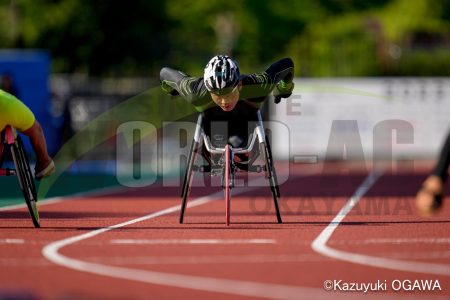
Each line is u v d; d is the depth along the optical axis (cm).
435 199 1127
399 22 9150
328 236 2169
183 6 9644
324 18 10119
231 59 2230
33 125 2306
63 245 2023
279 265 1752
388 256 1859
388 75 7312
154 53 7994
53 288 1532
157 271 1689
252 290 1505
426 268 1719
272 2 10038
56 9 7681
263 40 9962
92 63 7831
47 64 5753
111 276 1639
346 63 7012
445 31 9319
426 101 6131
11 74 5350
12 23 7744
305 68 6938
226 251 1927
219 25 9700
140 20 7981
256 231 2270
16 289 1523
